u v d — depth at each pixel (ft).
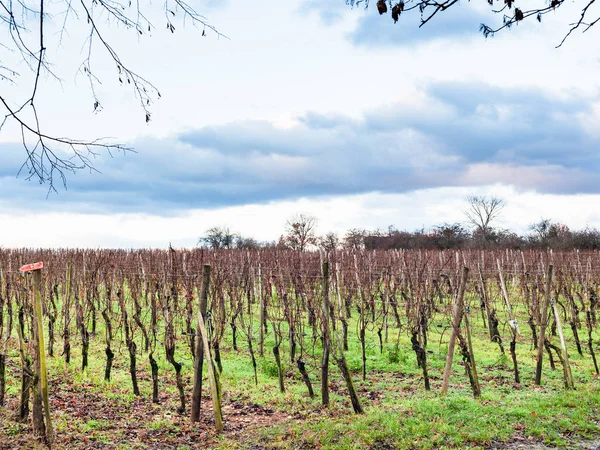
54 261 73.10
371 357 54.24
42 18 17.51
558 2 18.40
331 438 29.91
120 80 19.84
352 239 216.33
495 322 63.41
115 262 73.82
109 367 43.83
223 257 83.30
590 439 29.14
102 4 18.37
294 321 51.96
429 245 212.23
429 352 57.47
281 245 205.87
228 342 60.59
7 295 54.08
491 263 95.09
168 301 50.01
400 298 83.10
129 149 19.77
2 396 35.40
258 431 32.68
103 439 30.91
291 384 45.47
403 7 17.65
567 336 67.41
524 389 43.09
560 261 90.33
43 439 29.50
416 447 27.96
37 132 18.51
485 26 19.45
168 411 37.14
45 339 57.21
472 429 30.37
